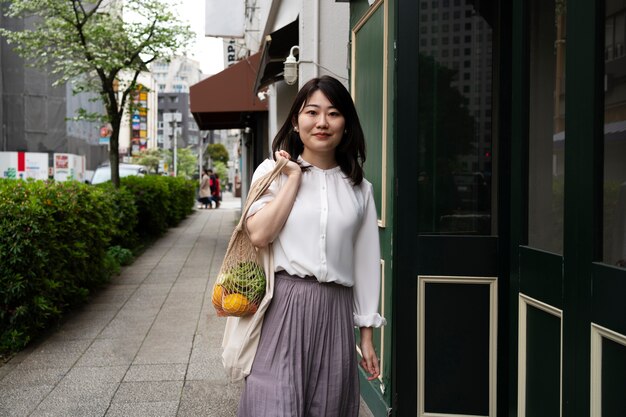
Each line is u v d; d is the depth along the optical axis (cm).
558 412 246
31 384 419
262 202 196
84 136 3036
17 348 498
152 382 425
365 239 214
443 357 319
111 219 783
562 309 237
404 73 320
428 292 319
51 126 2553
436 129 322
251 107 1116
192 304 681
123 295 728
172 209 1650
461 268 315
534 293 266
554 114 264
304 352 194
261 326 198
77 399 391
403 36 320
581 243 219
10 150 2481
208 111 1114
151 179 1391
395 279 319
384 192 339
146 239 1292
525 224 285
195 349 506
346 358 200
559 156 260
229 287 193
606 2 213
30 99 2489
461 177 323
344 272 201
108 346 514
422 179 323
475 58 322
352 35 441
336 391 197
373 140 378
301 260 194
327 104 199
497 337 312
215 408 378
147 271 906
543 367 260
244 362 197
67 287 593
